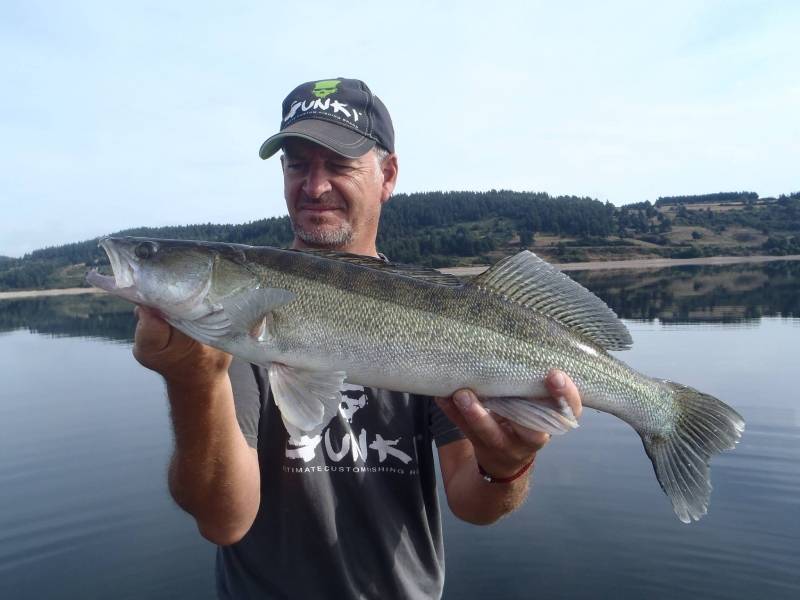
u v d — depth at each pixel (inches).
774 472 62.7
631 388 30.1
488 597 44.3
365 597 26.9
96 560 50.2
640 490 60.6
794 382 95.1
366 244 37.5
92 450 77.6
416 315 27.6
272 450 27.7
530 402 27.2
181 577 47.9
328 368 27.5
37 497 62.9
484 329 27.8
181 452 23.5
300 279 28.1
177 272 28.7
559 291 29.4
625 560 48.2
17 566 49.8
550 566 47.8
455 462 30.2
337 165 35.0
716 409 30.7
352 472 27.6
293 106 36.1
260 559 27.2
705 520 53.6
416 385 27.5
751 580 44.9
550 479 64.2
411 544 28.2
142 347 21.4
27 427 88.7
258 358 27.7
